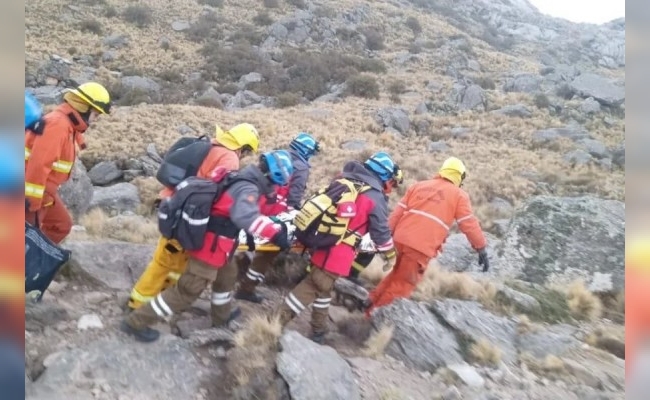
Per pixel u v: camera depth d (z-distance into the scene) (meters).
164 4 53.34
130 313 4.61
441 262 9.45
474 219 5.67
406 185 18.50
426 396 4.34
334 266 4.80
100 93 4.73
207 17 51.59
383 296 5.60
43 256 4.35
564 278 7.91
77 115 4.71
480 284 6.70
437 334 5.24
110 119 24.23
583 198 9.08
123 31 45.91
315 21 53.09
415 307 5.57
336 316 5.63
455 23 74.38
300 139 6.70
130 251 5.88
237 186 4.21
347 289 6.01
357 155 22.83
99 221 7.60
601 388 4.86
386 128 28.88
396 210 5.89
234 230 4.29
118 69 38.38
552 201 9.00
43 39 40.62
